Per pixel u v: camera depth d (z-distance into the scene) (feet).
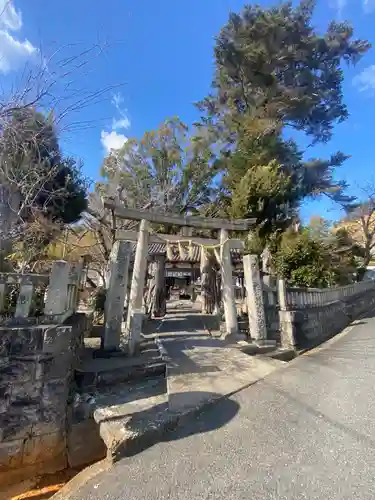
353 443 8.31
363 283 52.11
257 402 11.41
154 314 33.01
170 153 56.65
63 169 27.40
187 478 7.23
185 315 34.14
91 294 27.73
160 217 21.53
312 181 53.78
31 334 11.28
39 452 10.98
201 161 55.16
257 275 22.38
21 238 20.71
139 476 7.43
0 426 10.55
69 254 31.32
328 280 34.17
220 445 8.59
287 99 52.01
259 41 51.52
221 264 23.13
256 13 52.54
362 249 69.31
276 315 22.88
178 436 9.23
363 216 70.13
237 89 56.44
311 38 53.36
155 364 15.57
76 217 31.65
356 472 7.04
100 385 13.67
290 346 21.13
